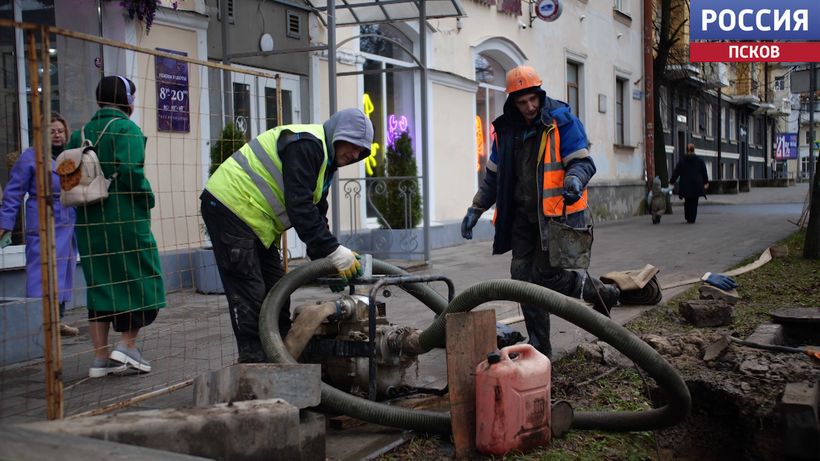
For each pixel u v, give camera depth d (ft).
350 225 39.32
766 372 15.10
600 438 12.97
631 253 39.17
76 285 24.53
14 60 24.06
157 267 16.05
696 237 47.16
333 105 29.71
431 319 22.11
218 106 31.24
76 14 25.72
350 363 13.75
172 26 29.07
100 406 13.46
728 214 68.74
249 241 13.25
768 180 151.33
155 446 9.02
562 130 15.99
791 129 224.33
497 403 11.60
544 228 15.97
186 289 27.35
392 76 44.39
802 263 33.14
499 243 17.11
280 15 34.88
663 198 59.98
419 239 38.37
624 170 75.72
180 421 9.24
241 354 13.37
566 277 16.67
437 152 46.88
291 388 11.03
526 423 11.84
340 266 13.11
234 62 32.37
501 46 53.26
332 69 29.68
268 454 9.88
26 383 15.55
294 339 13.00
